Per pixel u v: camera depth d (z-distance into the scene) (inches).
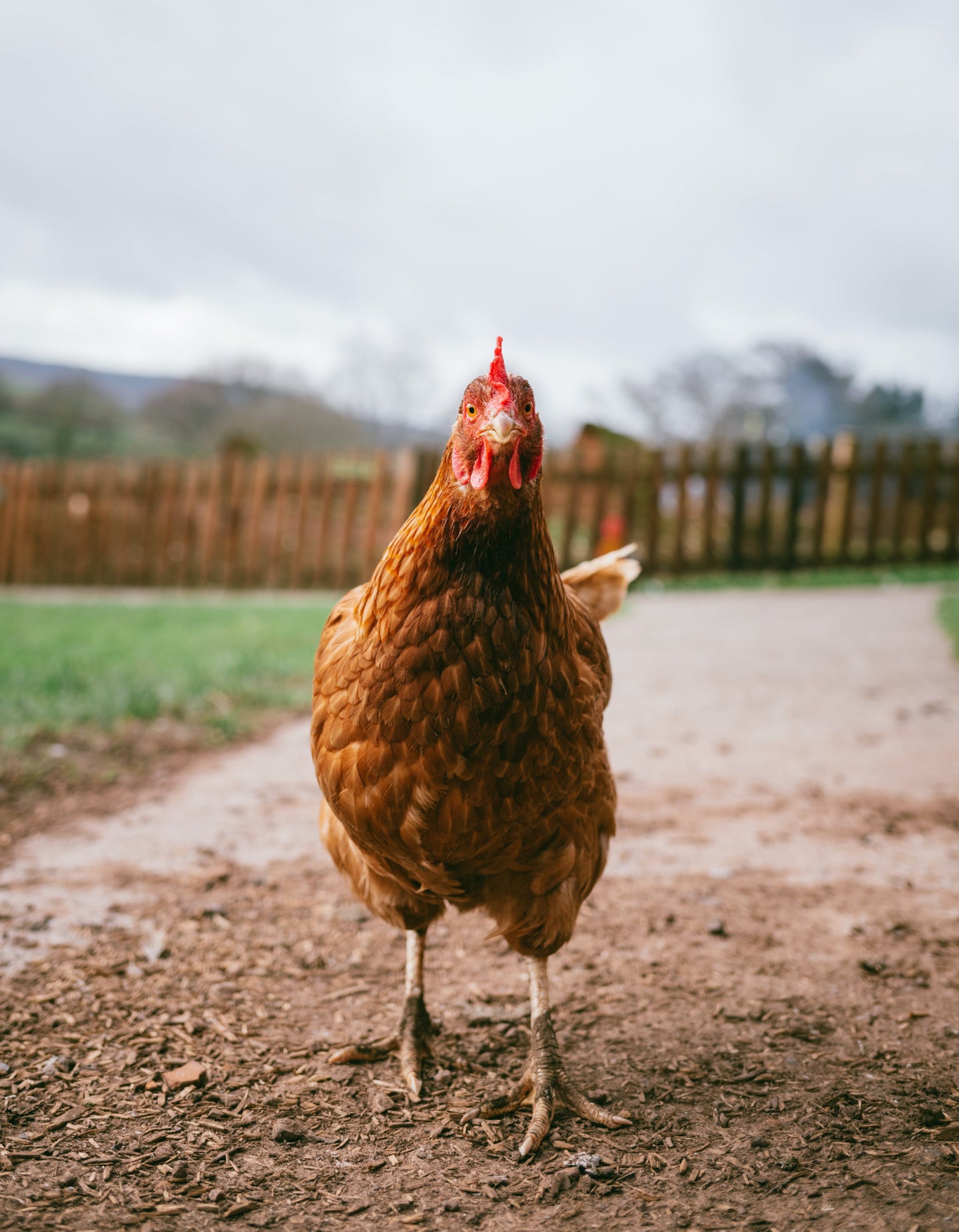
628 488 152.0
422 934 34.3
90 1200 26.7
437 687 27.2
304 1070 32.4
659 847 48.2
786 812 52.0
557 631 28.4
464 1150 29.2
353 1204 27.0
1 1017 34.1
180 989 36.4
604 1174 28.1
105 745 61.4
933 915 41.5
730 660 89.8
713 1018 34.9
